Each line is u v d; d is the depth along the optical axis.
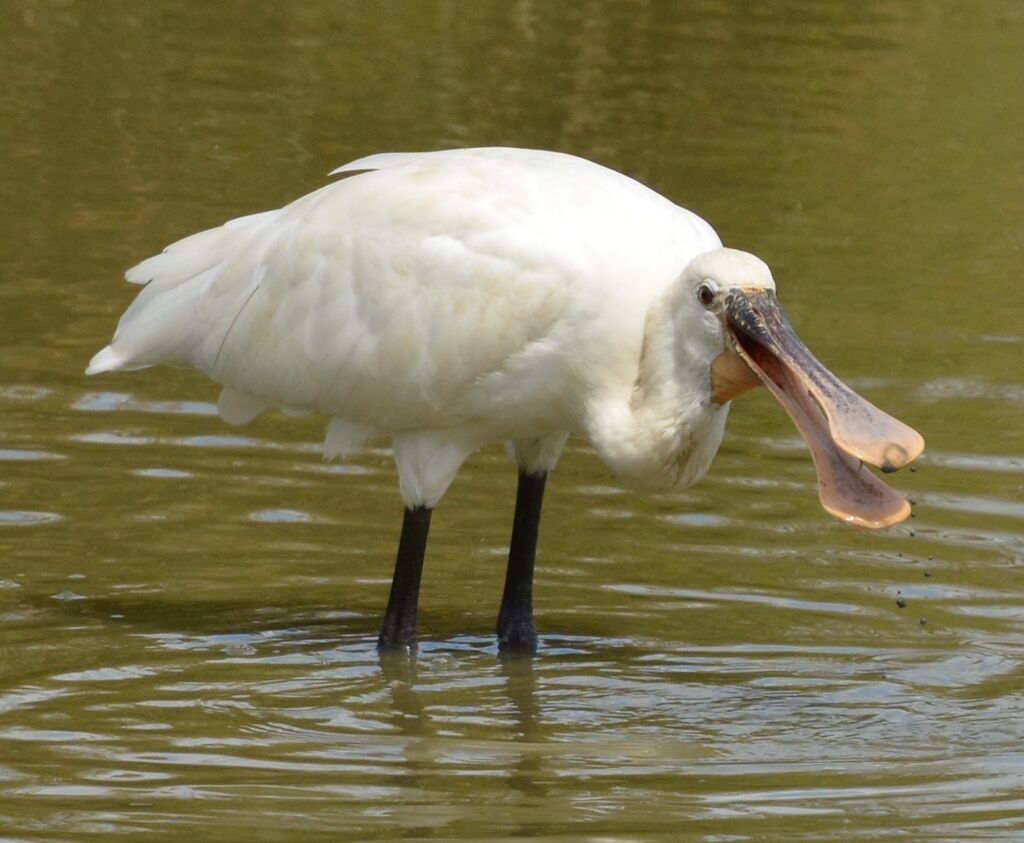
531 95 25.67
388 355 11.88
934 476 15.05
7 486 14.16
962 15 31.05
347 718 10.88
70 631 12.01
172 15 28.75
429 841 8.92
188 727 10.59
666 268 11.42
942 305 19.47
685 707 11.18
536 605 12.80
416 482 12.17
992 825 9.21
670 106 25.66
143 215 20.44
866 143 24.73
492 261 11.58
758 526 14.09
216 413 15.81
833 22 30.36
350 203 12.10
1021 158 24.64
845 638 12.34
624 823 9.21
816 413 10.73
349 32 28.45
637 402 11.37
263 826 9.09
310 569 13.22
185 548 13.39
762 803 9.52
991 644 12.24
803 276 20.06
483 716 10.98
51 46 26.62
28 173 21.58
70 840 8.84
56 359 16.64
